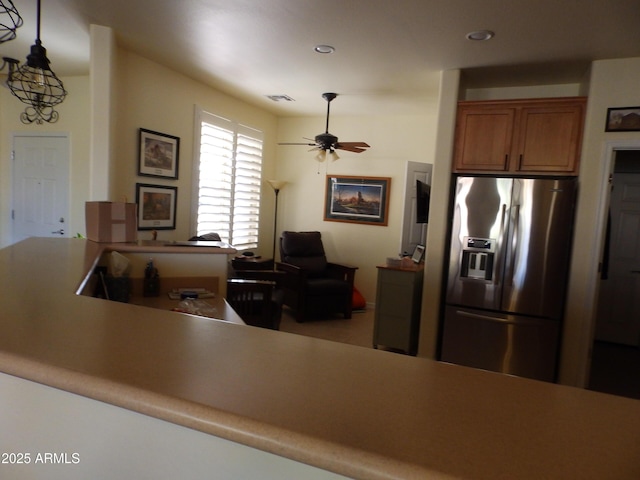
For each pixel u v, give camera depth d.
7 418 0.80
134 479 0.71
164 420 0.63
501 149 3.48
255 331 0.98
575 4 2.33
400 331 3.89
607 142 3.14
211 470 0.66
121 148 3.49
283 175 6.20
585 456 0.53
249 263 4.72
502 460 0.52
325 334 4.42
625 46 2.87
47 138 4.43
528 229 3.33
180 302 2.21
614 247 4.62
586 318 3.26
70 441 0.76
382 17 2.64
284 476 0.61
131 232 2.53
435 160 3.66
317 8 2.57
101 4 2.66
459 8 2.46
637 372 3.82
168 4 2.62
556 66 3.35
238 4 2.58
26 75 2.33
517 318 3.39
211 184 4.73
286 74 3.98
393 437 0.56
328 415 0.60
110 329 0.93
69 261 1.83
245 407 0.61
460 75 3.62
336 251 5.94
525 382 0.76
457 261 3.56
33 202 4.52
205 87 4.51
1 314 1.00
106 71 3.03
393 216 5.62
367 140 5.72
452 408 0.65
